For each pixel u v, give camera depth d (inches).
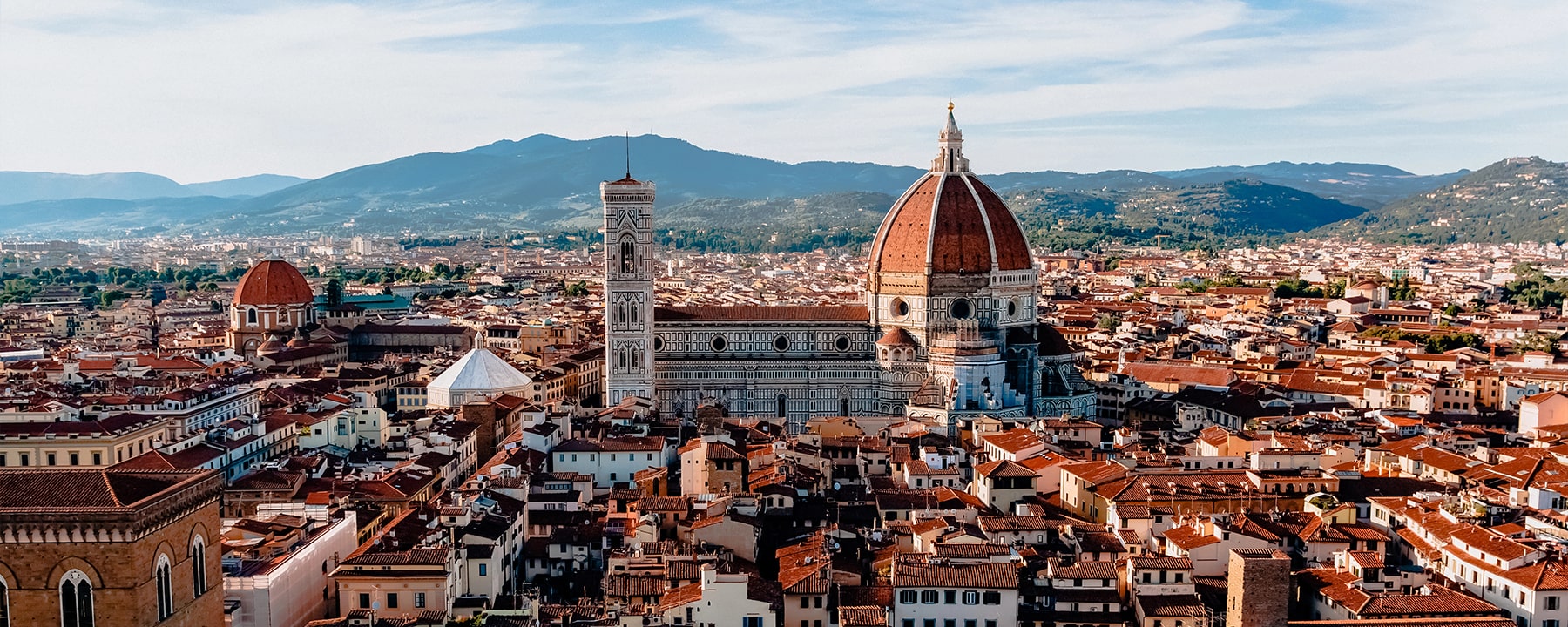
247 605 5841.5
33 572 4040.4
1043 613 6190.9
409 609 6245.1
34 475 4242.1
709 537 6963.6
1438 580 6466.5
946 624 6058.1
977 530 7012.8
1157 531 7470.5
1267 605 5851.4
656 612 6058.1
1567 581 5949.8
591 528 7391.7
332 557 6865.2
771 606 6003.9
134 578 4055.1
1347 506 7529.5
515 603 6432.1
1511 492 7736.2
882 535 7377.0
